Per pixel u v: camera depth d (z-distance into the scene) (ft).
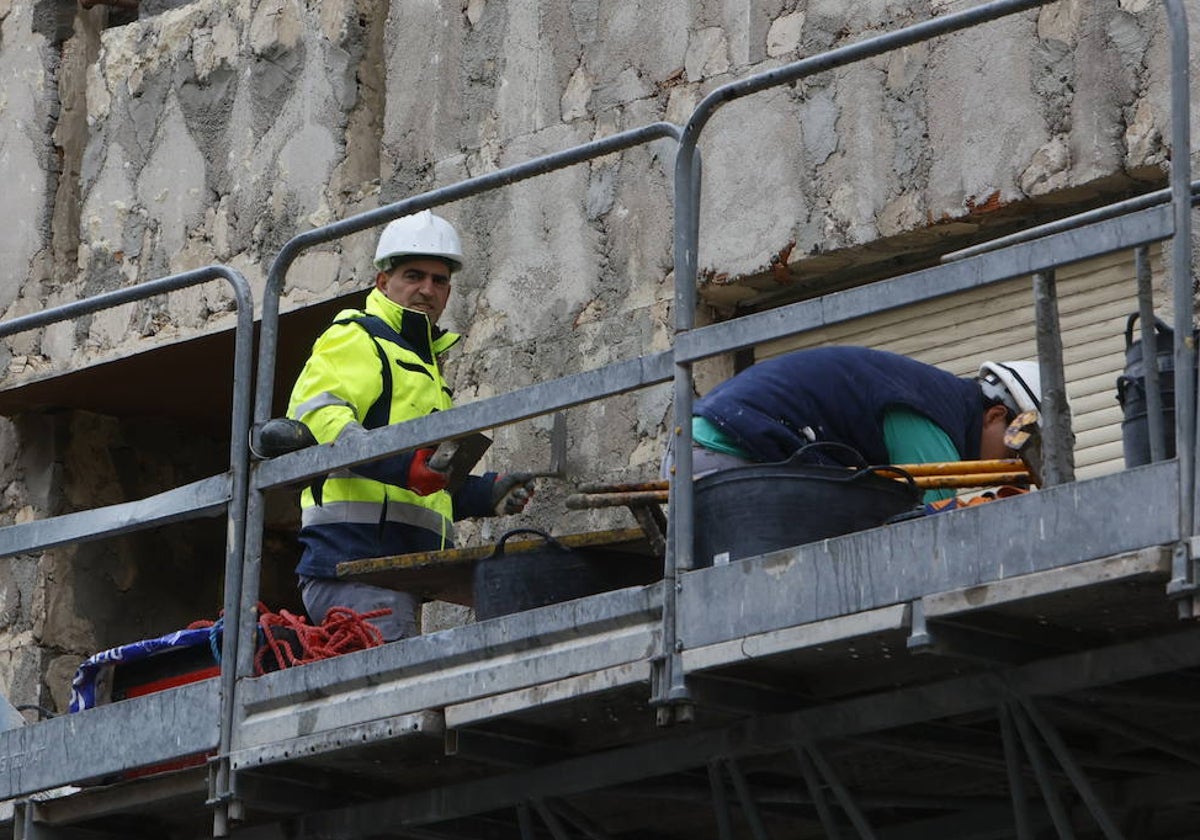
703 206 110.83
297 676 88.33
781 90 108.78
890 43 76.13
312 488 97.40
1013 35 101.71
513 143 118.42
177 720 91.40
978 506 71.31
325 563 96.12
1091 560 68.59
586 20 116.78
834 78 107.14
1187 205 68.90
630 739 85.71
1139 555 67.51
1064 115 99.66
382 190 122.72
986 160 101.60
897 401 83.92
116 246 133.49
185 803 96.94
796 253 107.04
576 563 85.87
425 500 97.91
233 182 128.77
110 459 137.69
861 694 79.71
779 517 78.64
